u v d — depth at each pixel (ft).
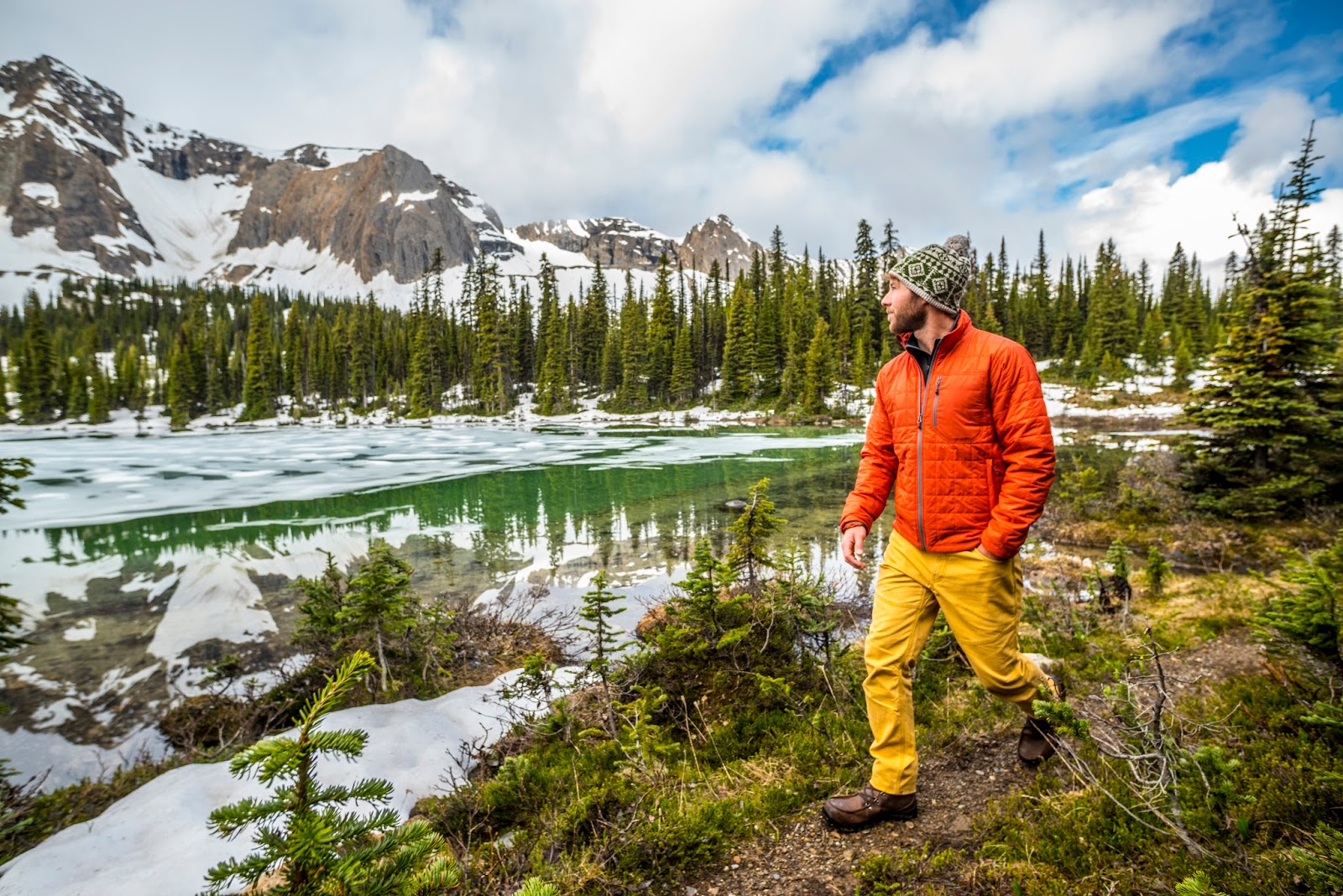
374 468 89.81
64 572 37.99
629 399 224.33
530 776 11.41
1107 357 175.73
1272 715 9.93
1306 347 29.43
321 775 11.87
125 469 93.40
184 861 8.81
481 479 76.74
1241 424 30.07
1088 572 24.34
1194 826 7.07
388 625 19.16
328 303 595.88
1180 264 255.91
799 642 15.64
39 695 21.18
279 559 40.22
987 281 272.10
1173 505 34.17
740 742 12.30
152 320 488.02
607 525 48.52
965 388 7.66
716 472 78.43
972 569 7.76
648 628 21.65
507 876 7.97
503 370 249.75
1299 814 7.06
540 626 25.21
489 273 347.97
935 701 12.96
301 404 280.31
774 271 287.28
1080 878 6.79
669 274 263.29
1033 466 7.28
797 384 194.90
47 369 257.96
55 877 8.57
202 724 18.56
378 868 4.12
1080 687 12.71
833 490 62.54
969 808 8.63
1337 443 28.50
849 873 7.55
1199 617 16.65
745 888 7.58
